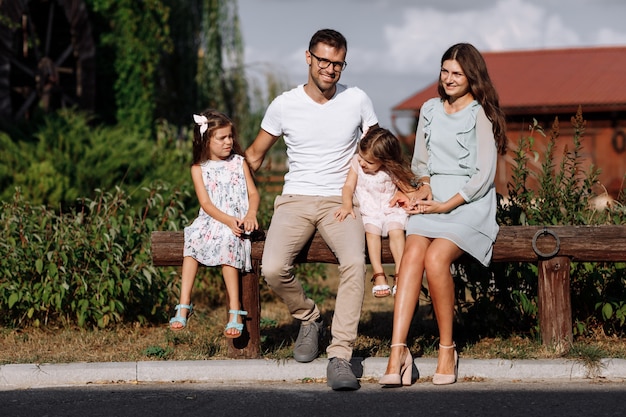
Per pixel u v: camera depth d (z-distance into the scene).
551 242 5.42
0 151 10.54
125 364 5.28
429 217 5.14
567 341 5.48
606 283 6.23
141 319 6.82
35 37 14.37
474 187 5.09
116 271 6.59
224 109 19.38
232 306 5.31
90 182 10.59
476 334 6.20
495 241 5.39
